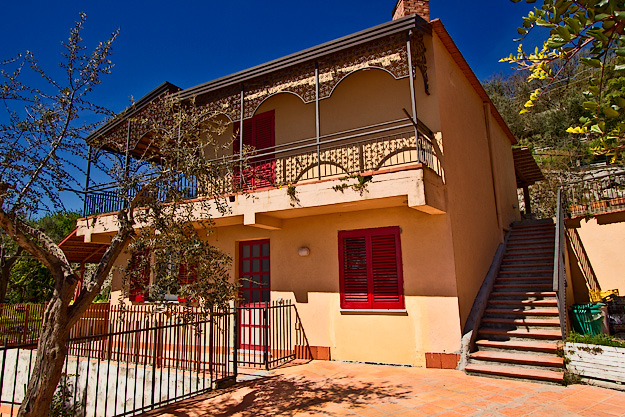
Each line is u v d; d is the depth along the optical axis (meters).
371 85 9.95
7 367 11.01
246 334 10.21
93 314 10.86
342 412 5.51
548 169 23.06
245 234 10.52
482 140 12.12
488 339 8.03
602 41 2.15
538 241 11.59
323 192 8.23
